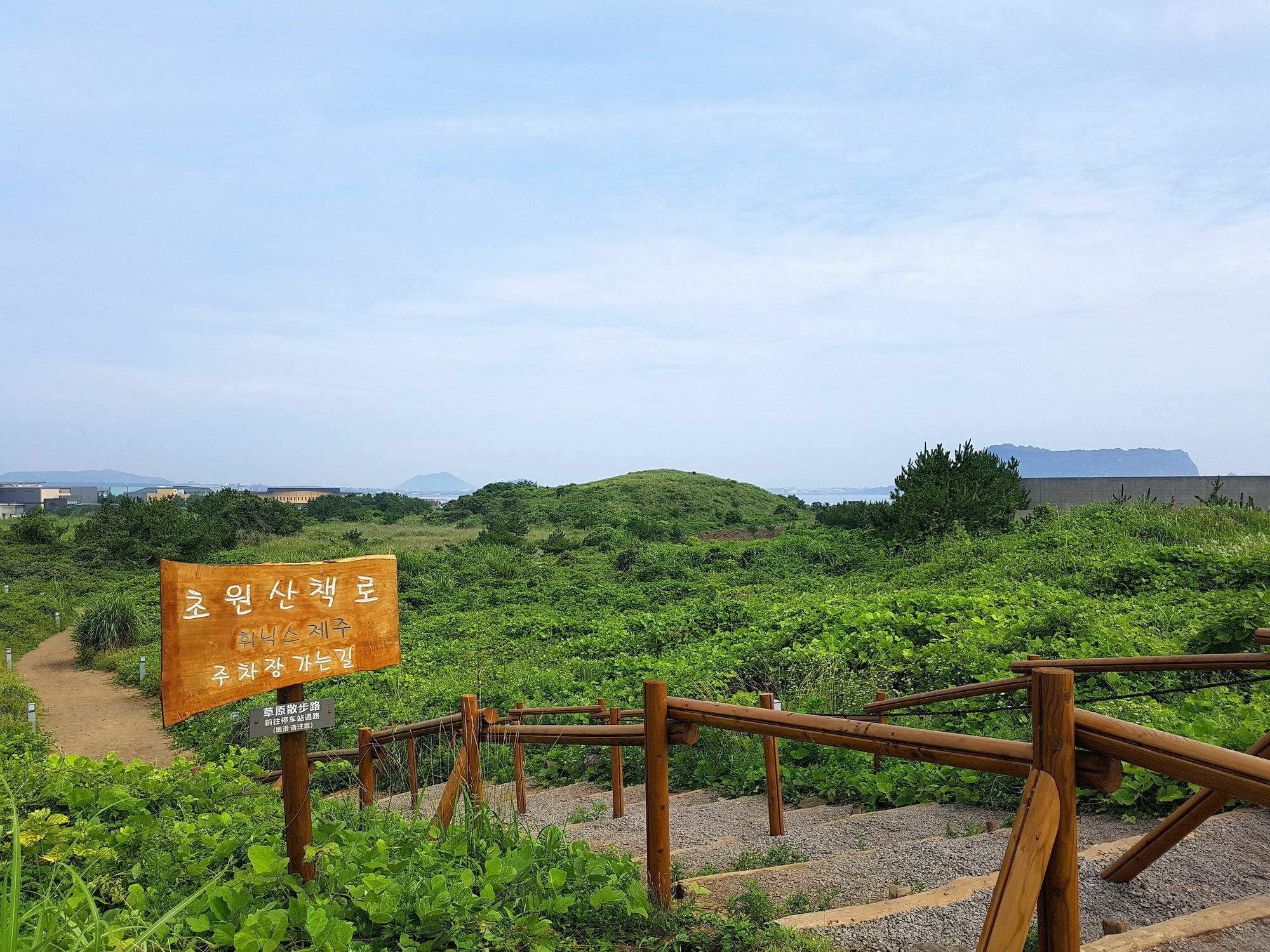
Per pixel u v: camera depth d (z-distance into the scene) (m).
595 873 3.71
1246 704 6.59
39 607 26.91
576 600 23.86
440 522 60.84
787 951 3.02
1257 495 24.64
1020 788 5.55
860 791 6.45
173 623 3.20
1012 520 21.64
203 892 3.41
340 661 3.69
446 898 3.21
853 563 24.03
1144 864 3.37
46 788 5.28
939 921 3.19
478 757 4.72
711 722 3.50
